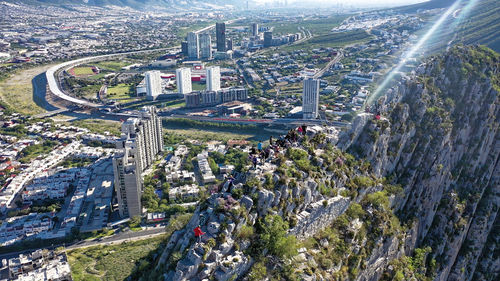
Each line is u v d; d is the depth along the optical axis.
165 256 141.25
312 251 148.12
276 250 134.62
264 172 153.38
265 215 141.25
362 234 172.12
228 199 137.38
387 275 183.38
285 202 147.75
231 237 130.62
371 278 175.88
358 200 189.62
